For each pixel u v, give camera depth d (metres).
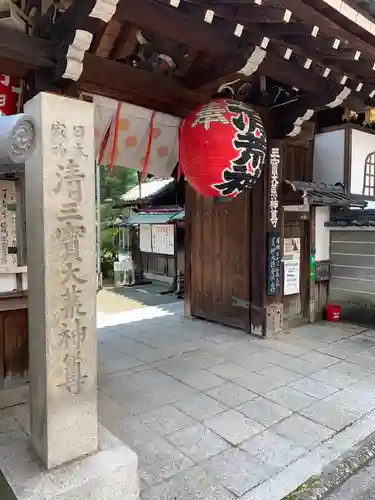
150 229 11.94
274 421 3.61
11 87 3.53
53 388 2.38
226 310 6.88
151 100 4.18
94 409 2.54
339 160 6.33
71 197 2.40
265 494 2.66
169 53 3.71
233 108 3.47
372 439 3.34
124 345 5.89
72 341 2.45
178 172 4.86
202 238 7.30
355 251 6.96
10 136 2.15
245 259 6.45
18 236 4.01
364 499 2.73
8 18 3.16
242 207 6.44
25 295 4.09
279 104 4.96
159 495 2.63
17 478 2.29
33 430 2.58
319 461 3.02
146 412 3.78
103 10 2.55
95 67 3.33
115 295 10.38
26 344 4.20
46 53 2.94
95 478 2.32
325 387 4.36
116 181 14.99
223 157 3.40
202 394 4.18
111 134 4.23
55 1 3.09
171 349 5.68
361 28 3.15
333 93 4.30
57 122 2.32
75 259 2.44
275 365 5.02
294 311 6.91
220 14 2.92
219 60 3.57
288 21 2.93
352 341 6.02
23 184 3.98
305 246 6.98
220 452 3.13
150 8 2.79
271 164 5.87
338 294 7.26
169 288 11.30
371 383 4.46
